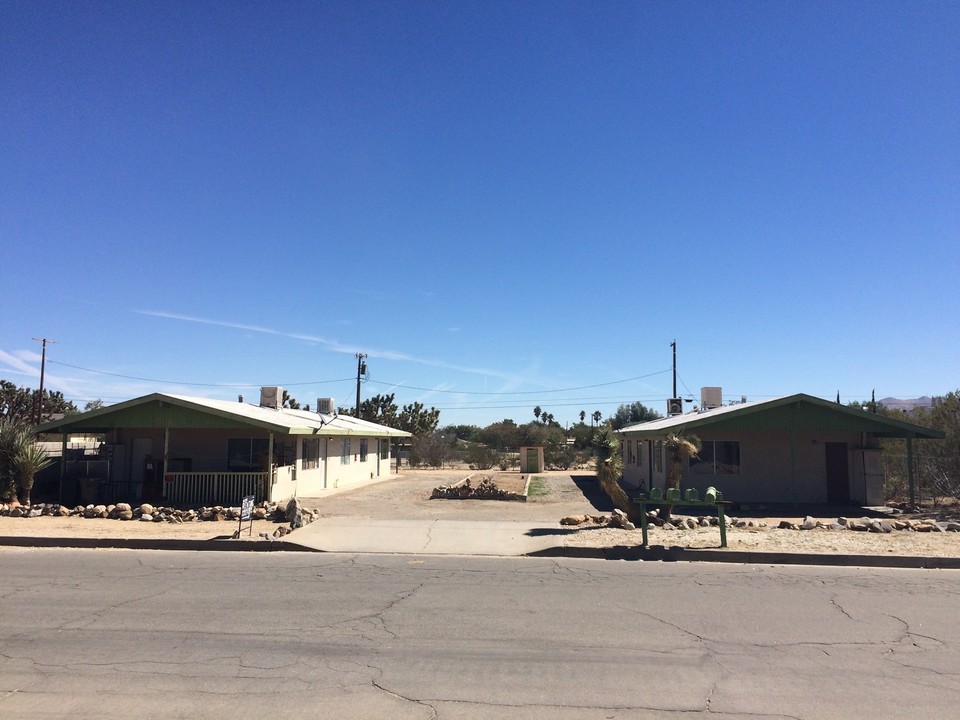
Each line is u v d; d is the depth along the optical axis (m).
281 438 23.92
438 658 6.25
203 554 12.28
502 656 6.32
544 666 6.05
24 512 16.69
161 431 23.08
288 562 11.44
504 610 8.05
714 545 12.47
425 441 50.66
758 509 20.06
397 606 8.23
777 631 7.19
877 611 8.07
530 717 4.94
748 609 8.15
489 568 10.91
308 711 5.02
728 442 22.22
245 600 8.53
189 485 20.41
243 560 11.62
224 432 22.98
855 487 21.77
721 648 6.59
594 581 9.83
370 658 6.24
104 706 5.09
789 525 15.02
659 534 13.80
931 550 12.02
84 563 11.24
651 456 27.25
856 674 5.85
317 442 27.31
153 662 6.09
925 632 7.17
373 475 36.47
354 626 7.32
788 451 22.09
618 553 12.12
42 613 7.84
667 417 32.91
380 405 52.66
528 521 16.44
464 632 7.11
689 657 6.31
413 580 9.87
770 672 5.90
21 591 9.03
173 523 15.86
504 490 26.20
